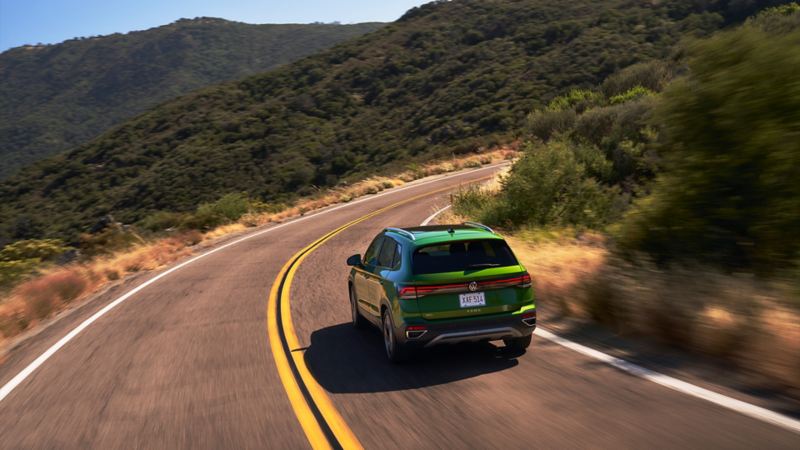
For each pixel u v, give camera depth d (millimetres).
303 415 5801
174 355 8477
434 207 26234
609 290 7941
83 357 8828
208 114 88812
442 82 82562
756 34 8773
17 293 14336
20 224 63469
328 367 7367
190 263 18531
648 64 41656
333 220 26797
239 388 6797
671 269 8500
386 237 8344
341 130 76625
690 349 6582
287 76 101625
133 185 68438
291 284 13617
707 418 4844
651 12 80000
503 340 7578
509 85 69688
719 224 9039
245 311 11156
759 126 8492
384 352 7875
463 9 118750
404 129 71000
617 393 5602
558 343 7500
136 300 13297
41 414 6477
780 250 8453
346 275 14336
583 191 17000
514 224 17062
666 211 9648
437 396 6012
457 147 51000
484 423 5203
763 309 6375
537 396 5742
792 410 4855
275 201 55781
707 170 9000
